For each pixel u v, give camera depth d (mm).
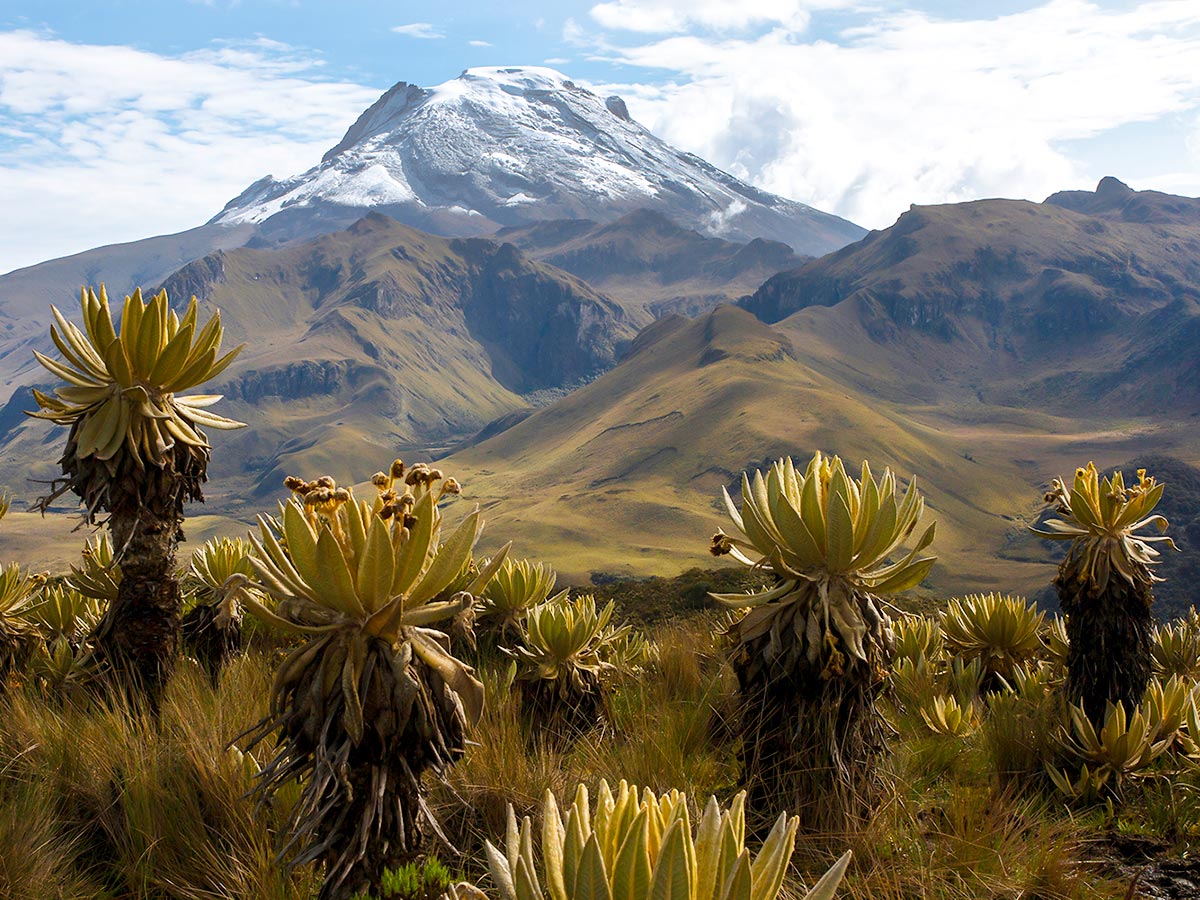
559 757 4543
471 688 2861
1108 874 3463
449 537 2873
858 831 3584
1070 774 4504
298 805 2785
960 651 6887
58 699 5492
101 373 4516
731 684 5820
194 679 5230
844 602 3730
